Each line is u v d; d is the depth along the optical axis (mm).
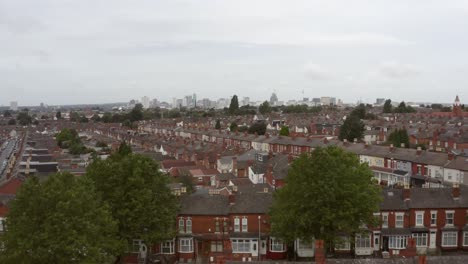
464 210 67312
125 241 55188
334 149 63844
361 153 119188
